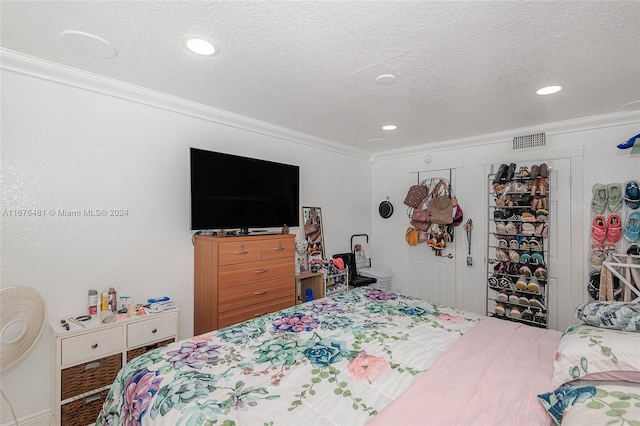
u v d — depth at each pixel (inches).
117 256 84.5
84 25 55.5
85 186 79.0
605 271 98.1
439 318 73.2
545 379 45.1
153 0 48.4
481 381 44.4
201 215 94.0
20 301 63.2
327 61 68.2
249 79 77.9
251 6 49.9
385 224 170.6
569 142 110.9
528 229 113.7
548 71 71.4
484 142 130.7
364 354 53.4
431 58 66.4
